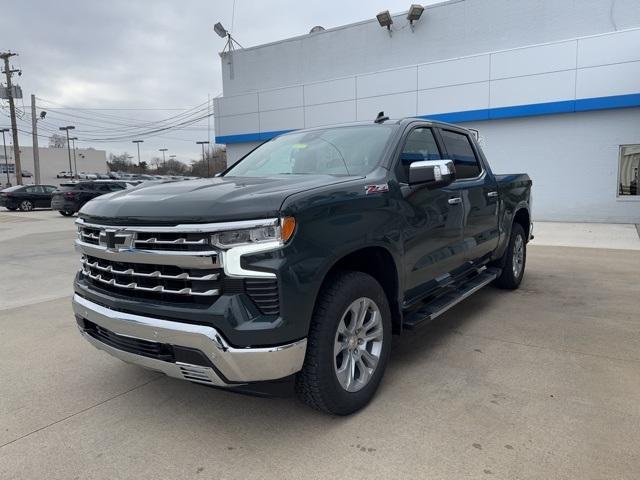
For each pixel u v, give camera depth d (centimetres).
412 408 316
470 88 1564
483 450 267
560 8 1523
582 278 694
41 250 1123
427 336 453
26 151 8050
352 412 308
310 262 264
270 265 251
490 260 546
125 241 277
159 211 268
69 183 2395
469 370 374
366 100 1769
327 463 260
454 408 314
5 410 331
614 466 250
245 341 249
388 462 259
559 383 348
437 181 343
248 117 2091
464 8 1681
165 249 265
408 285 358
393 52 1844
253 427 300
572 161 1471
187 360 263
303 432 292
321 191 283
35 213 2616
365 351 317
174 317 262
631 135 1388
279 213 254
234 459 267
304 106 1923
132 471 259
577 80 1407
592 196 1459
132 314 278
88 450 280
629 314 514
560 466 251
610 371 368
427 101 1645
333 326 283
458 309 540
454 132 487
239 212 253
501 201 541
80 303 314
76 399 345
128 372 393
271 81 2164
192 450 278
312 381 281
